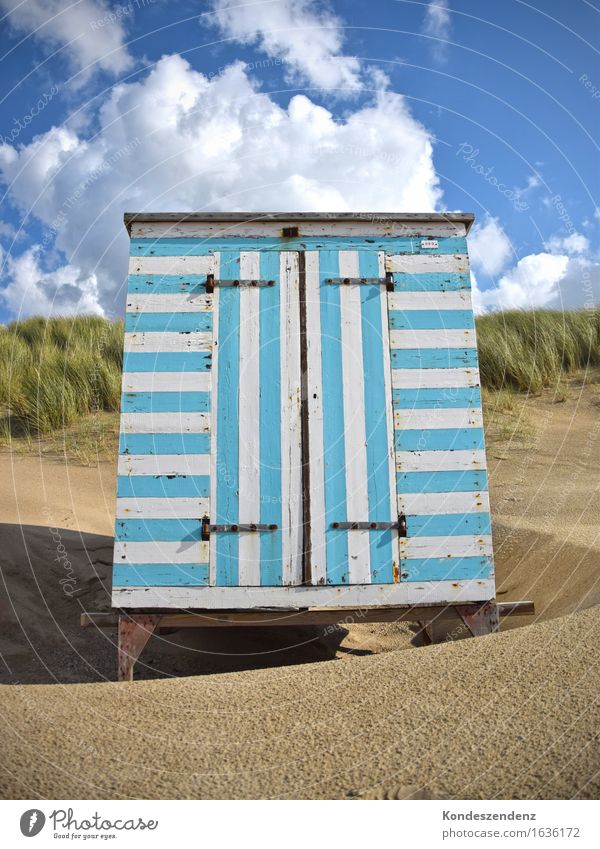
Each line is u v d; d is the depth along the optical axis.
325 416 4.20
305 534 4.07
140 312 4.30
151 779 2.23
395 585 4.04
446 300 4.38
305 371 4.25
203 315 4.30
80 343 12.97
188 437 4.15
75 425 10.12
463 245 4.46
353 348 4.29
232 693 2.91
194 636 5.25
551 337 12.43
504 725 2.43
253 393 4.21
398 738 2.43
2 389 11.00
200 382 4.22
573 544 5.48
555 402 10.82
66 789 2.15
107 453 9.09
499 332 12.72
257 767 2.30
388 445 4.19
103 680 4.44
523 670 2.81
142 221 4.41
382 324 4.33
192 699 2.85
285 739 2.48
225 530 4.05
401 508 4.13
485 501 4.16
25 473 8.17
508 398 10.80
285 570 4.02
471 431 4.23
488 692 2.68
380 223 4.45
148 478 4.10
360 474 4.15
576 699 2.51
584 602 4.19
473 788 2.13
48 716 2.62
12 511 6.75
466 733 2.41
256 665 4.81
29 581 5.55
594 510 6.44
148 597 3.97
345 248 4.41
